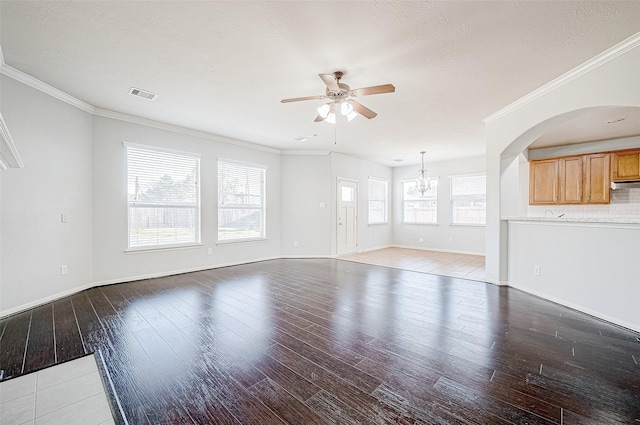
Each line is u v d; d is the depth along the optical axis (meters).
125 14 2.06
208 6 1.97
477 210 7.18
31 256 3.11
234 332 2.51
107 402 1.60
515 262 3.96
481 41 2.36
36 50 2.52
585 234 2.99
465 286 4.07
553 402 1.58
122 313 2.96
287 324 2.69
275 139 5.56
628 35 2.26
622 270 2.64
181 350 2.19
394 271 5.09
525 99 3.49
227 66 2.79
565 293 3.21
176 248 4.73
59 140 3.41
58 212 3.40
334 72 2.88
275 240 6.38
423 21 2.12
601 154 5.20
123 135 4.14
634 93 2.36
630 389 1.69
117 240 4.11
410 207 8.46
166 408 1.55
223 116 4.22
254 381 1.79
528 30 2.21
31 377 1.85
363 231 7.64
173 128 4.65
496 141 4.10
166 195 4.63
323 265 5.65
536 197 5.96
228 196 5.54
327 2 1.93
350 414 1.50
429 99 3.56
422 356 2.09
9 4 1.94
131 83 3.17
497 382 1.77
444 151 6.58
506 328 2.60
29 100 3.08
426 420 1.44
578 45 2.40
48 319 2.79
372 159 7.62
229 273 4.86
